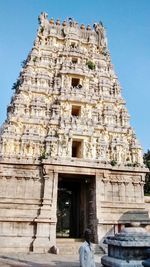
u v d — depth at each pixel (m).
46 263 20.25
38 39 43.59
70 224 38.59
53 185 30.97
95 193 32.19
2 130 36.31
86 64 43.44
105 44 48.09
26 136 33.66
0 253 26.30
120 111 40.28
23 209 29.58
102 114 39.03
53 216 29.41
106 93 41.16
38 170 31.91
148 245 12.05
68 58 42.62
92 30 48.97
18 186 30.75
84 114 37.72
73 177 35.38
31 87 37.69
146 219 31.69
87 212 34.34
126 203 32.81
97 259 22.69
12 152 32.59
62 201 45.41
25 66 40.84
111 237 13.73
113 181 33.50
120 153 35.91
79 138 35.59
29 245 28.05
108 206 31.80
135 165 35.38
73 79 41.50
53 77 40.41
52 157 32.38
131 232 12.97
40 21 45.69
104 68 44.28
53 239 28.27
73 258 23.36
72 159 32.94
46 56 41.66
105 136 37.25
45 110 37.00
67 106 37.69
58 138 34.47
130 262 11.69
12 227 28.52
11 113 35.78
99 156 34.91
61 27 46.62
